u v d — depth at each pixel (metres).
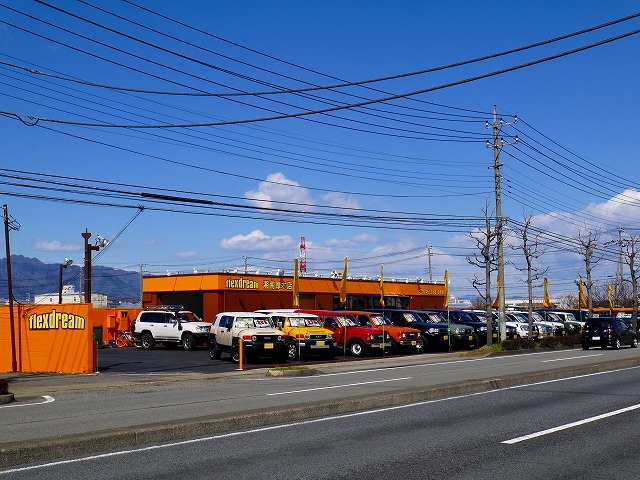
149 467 8.53
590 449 9.52
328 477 7.96
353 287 53.38
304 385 19.03
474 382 16.78
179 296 48.41
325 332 29.12
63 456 9.21
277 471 8.27
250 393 16.92
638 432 10.79
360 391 16.95
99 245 30.80
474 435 10.62
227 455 9.23
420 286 61.00
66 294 68.44
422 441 10.16
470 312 42.72
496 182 38.28
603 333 37.41
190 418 11.28
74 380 21.88
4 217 25.95
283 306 48.47
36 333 25.52
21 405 15.10
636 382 18.45
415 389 15.42
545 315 48.59
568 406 13.78
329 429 11.27
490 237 36.41
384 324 32.75
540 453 9.27
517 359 29.11
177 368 26.22
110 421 12.10
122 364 28.11
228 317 28.84
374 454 9.23
